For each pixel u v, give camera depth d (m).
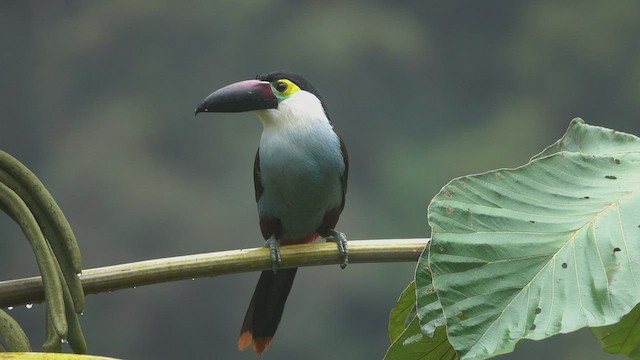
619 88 34.62
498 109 34.12
